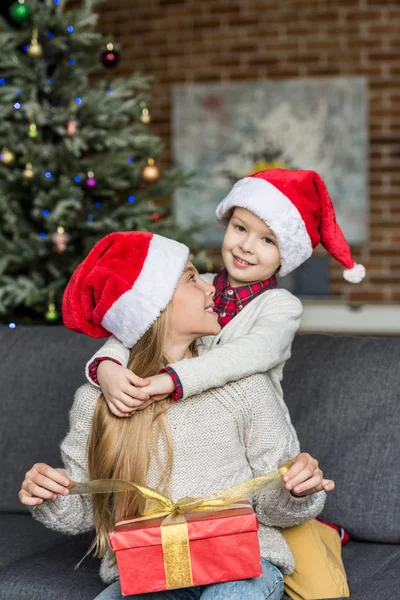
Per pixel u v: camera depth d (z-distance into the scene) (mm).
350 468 1936
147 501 1468
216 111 5785
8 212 3125
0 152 3135
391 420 1947
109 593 1470
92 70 3283
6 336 2352
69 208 3090
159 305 1502
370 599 1557
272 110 5711
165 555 1330
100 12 5953
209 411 1529
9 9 3252
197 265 3357
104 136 3174
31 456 2170
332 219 1834
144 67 5887
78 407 1565
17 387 2234
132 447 1474
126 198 3314
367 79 5590
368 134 5609
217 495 1417
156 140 3348
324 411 2000
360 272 1867
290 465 1426
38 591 1614
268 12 5684
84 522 1580
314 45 5641
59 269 3209
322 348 2100
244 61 5738
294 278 5410
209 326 1550
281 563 1526
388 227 5602
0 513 2178
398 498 1885
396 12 5527
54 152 3186
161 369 1508
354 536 1919
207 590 1392
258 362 1557
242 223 1765
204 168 5824
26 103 3072
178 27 5812
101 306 1520
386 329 4531
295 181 1754
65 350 2252
